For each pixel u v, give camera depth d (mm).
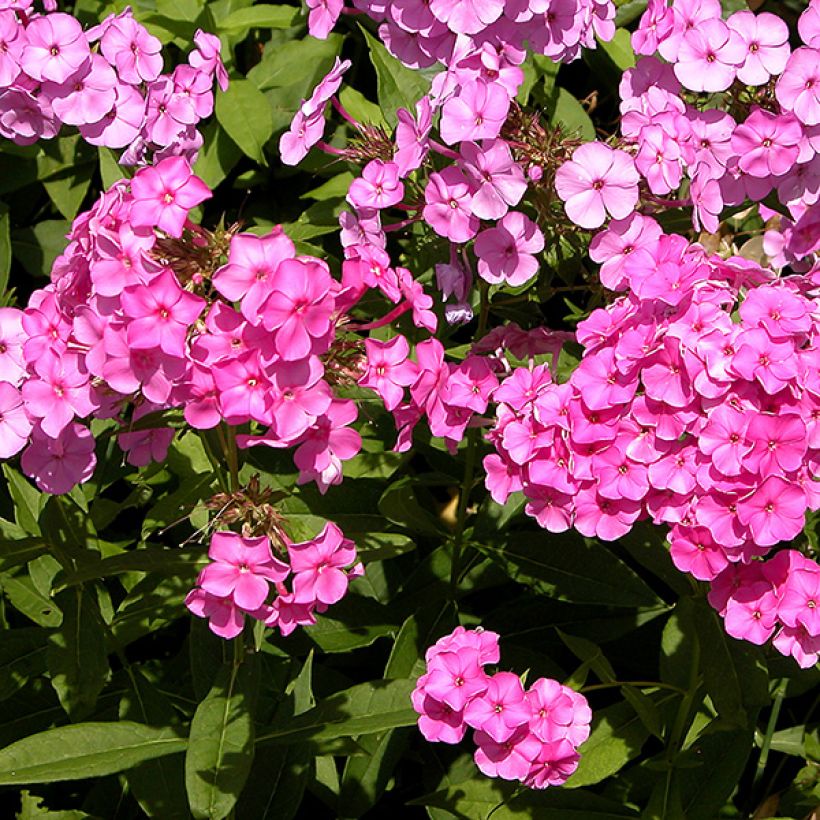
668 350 928
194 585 1027
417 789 1101
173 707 1049
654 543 1035
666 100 1019
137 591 1022
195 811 941
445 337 1093
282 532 938
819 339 936
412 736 1098
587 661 1008
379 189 994
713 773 1038
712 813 1030
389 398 944
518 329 1014
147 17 1149
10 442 950
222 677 975
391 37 1037
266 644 1078
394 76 1107
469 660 951
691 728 1026
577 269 1057
